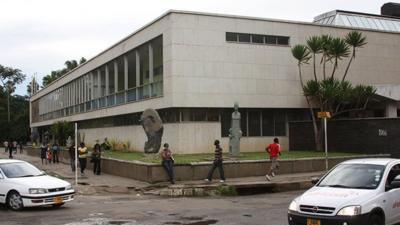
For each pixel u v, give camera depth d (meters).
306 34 36.41
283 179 22.33
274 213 14.12
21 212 14.72
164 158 21.53
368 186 10.21
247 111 35.25
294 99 35.88
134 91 38.91
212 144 33.09
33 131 90.06
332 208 9.40
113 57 42.62
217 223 12.48
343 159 27.12
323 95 32.75
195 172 22.39
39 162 40.72
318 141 33.72
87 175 26.88
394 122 29.66
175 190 19.88
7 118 109.81
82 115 54.06
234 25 33.91
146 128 26.81
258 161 23.89
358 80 38.31
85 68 51.88
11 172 15.83
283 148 36.44
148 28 35.38
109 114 44.44
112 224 12.43
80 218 13.45
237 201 17.58
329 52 33.00
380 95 33.78
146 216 13.80
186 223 12.54
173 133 32.75
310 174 24.30
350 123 32.12
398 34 40.09
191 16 32.62
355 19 44.50
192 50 32.56
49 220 13.13
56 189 15.24
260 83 34.75
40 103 81.81
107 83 45.66
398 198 10.38
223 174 21.50
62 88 64.38
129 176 24.31
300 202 9.88
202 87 32.75
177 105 31.94
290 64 35.84
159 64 39.38
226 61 33.59
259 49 34.78
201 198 18.83
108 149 42.47
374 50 39.03
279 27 35.47
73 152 29.94
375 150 30.55
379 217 9.79
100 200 17.94
